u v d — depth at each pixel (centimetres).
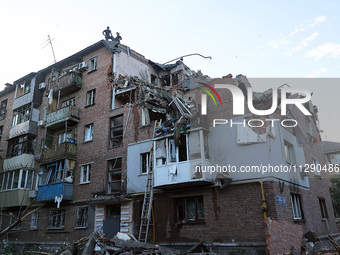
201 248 1170
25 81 2644
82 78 2253
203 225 1360
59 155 2044
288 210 1284
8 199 2188
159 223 1503
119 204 1711
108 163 1853
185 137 1477
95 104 2080
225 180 1345
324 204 1773
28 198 2170
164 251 1056
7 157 2450
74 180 1983
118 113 1908
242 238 1238
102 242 1112
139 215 1580
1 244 1344
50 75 2523
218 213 1334
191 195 1438
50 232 1950
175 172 1423
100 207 1756
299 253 1191
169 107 1691
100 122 1995
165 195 1530
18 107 2581
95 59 2242
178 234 1423
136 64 2275
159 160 1516
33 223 2095
